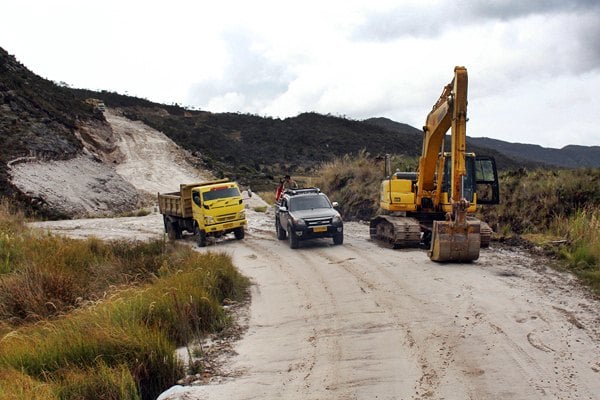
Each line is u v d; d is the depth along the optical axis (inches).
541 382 238.7
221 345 327.0
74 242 663.8
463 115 481.7
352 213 1002.1
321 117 4948.3
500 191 722.2
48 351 285.3
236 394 248.7
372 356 286.5
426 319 341.1
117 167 2246.6
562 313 331.9
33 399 227.3
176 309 347.6
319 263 571.5
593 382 235.8
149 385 268.5
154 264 536.7
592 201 627.8
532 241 580.4
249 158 3681.1
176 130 3624.5
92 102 3339.1
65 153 1660.9
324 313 378.0
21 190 1248.8
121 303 354.6
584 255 471.8
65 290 450.0
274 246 736.3
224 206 799.1
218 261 506.9
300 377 265.7
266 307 410.9
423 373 258.7
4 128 1551.4
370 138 4375.0
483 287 402.3
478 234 496.7
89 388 244.2
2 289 447.2
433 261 516.1
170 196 892.0
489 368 257.9
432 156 603.8
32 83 2183.8
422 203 641.0
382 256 573.3
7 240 616.4
